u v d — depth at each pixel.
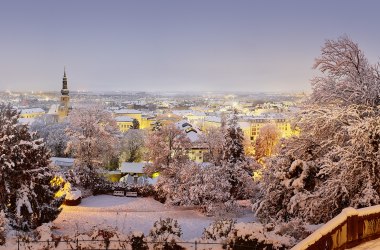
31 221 28.08
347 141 24.05
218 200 45.81
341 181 22.91
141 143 92.31
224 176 48.81
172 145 56.84
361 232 12.52
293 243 15.68
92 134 56.28
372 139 22.73
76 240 16.28
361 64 26.08
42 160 31.31
